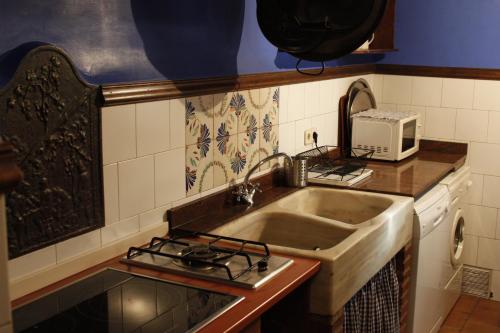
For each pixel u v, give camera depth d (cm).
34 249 193
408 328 331
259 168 316
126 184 229
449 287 395
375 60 443
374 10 243
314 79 359
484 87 412
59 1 195
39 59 187
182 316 179
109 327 173
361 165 366
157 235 246
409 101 438
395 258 310
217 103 276
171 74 246
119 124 222
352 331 262
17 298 190
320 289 228
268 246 238
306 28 250
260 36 303
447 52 421
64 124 198
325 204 327
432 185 351
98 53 212
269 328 241
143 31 230
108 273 212
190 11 253
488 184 421
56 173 198
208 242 243
